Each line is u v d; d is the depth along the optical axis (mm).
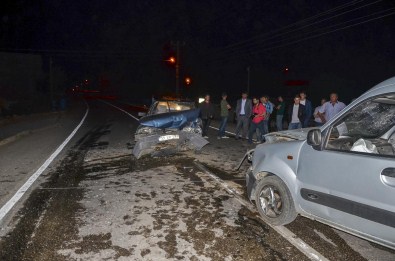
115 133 14547
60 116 26031
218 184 6625
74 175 7320
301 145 4391
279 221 4570
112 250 3975
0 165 8305
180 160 8789
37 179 6992
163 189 6305
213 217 4961
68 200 5688
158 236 4340
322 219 4062
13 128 16375
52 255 3855
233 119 19562
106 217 4949
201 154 9570
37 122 20234
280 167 4547
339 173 3770
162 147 9203
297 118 10789
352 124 5672
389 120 5332
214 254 3896
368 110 5543
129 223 4742
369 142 4117
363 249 4020
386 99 4199
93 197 5844
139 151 8703
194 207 5367
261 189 4852
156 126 9055
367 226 3508
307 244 4137
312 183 4090
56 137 13391
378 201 3361
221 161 8688
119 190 6242
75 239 4246
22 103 31672
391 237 3311
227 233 4430
